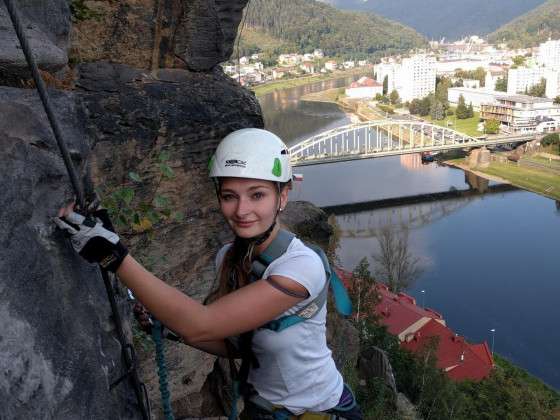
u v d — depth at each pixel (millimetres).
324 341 2484
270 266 2262
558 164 76938
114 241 2012
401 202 64875
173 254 7320
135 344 5125
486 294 42125
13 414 1645
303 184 74438
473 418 24547
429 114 127500
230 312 2109
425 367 23266
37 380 1786
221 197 2383
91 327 2219
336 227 45062
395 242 48969
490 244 51531
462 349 29703
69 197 2328
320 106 147000
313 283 2246
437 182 73375
